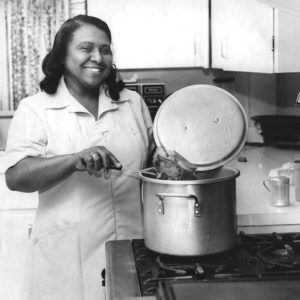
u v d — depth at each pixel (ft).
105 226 5.87
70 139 5.84
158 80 10.59
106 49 5.74
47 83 5.95
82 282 5.84
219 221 4.45
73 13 10.07
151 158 6.36
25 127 5.73
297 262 4.46
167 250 4.48
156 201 4.47
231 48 8.52
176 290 3.34
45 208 5.90
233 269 4.36
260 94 10.47
